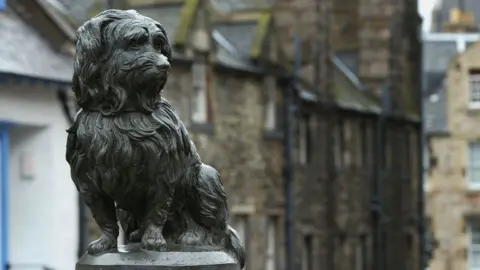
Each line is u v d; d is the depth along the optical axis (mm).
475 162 48000
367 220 36969
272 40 27641
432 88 50312
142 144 5234
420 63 44219
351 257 35312
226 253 5367
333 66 35500
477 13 64812
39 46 18188
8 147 18141
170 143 5301
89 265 5203
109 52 5191
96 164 5285
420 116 44188
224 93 25172
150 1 23969
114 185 5312
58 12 20328
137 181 5297
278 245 28438
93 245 5414
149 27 5238
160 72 5184
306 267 31297
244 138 26125
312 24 33000
